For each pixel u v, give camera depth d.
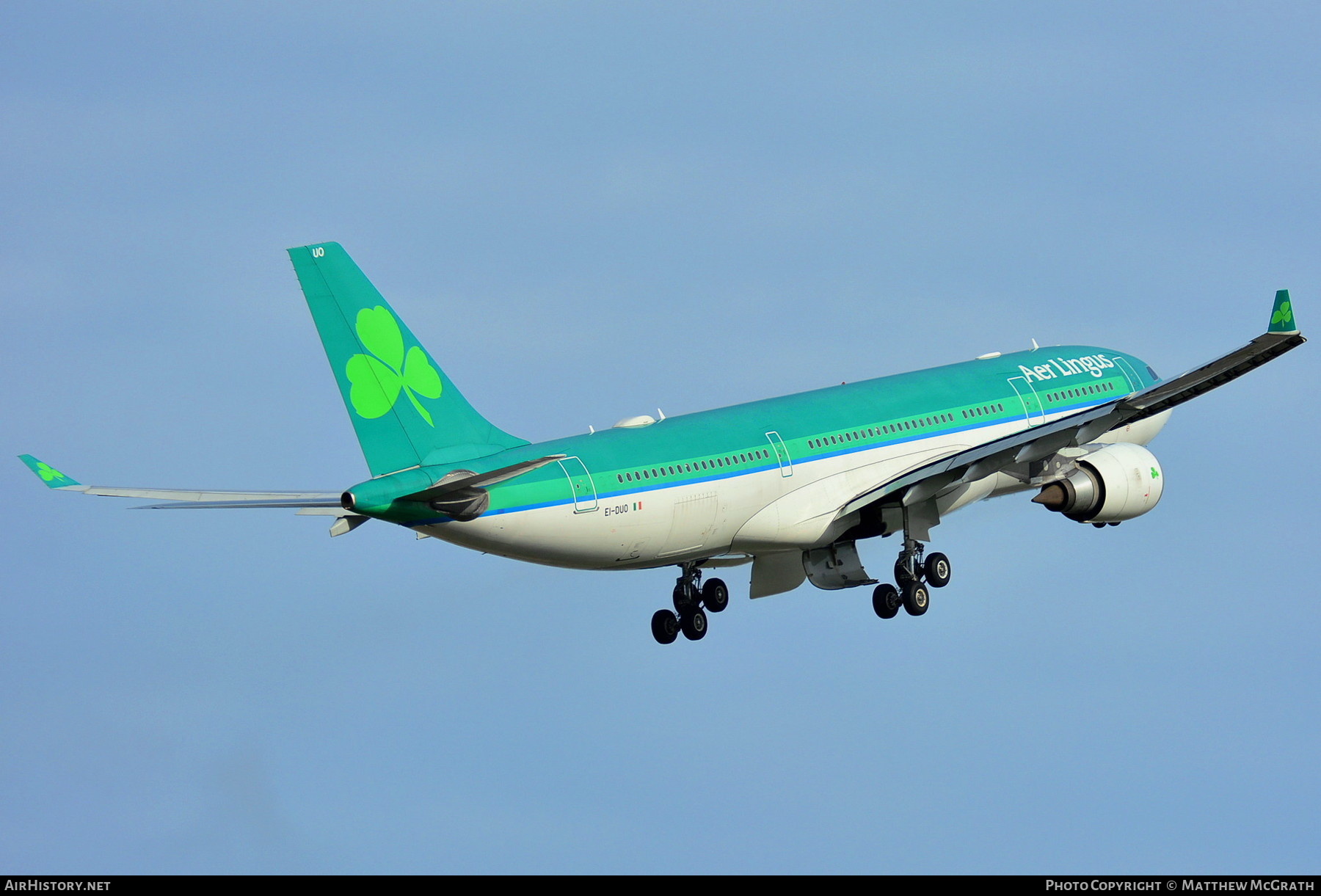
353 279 103.56
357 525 110.44
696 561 128.00
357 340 103.25
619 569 117.56
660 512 114.12
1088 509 133.38
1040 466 131.25
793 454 124.81
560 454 110.19
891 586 132.75
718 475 118.62
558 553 109.94
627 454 113.88
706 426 121.50
